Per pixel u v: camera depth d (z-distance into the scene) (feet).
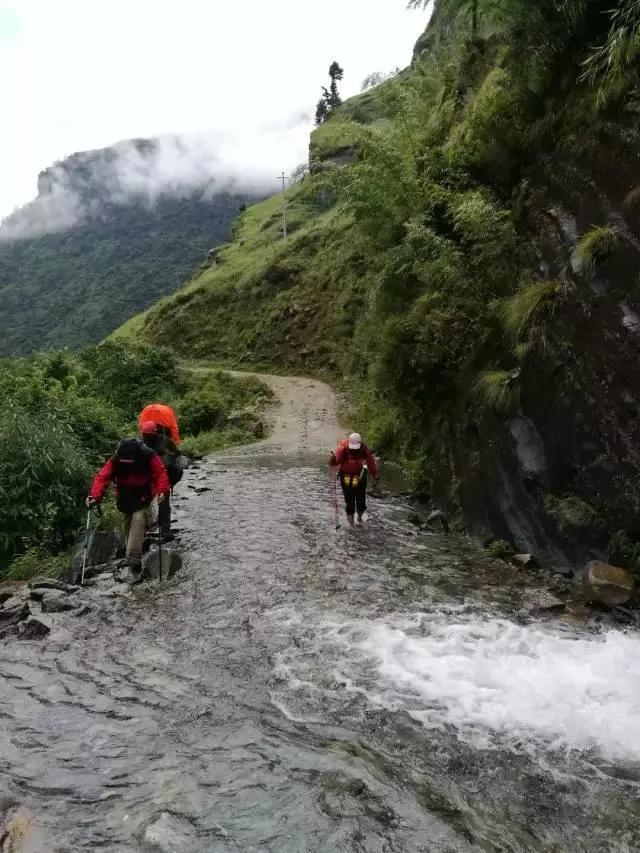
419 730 13.35
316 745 12.78
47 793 11.33
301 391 103.19
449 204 33.88
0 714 14.10
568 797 11.28
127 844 10.05
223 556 26.35
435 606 20.54
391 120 51.60
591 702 14.42
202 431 81.51
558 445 24.06
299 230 188.65
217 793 11.30
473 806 11.03
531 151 30.89
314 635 18.30
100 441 44.73
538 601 20.61
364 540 28.96
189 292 165.78
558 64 29.30
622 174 22.99
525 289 27.27
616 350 21.59
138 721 13.74
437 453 37.37
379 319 48.49
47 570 26.68
